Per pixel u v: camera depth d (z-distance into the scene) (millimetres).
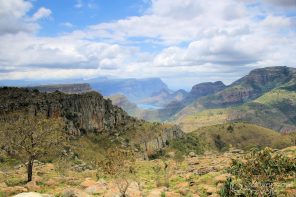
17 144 71750
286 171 33062
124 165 55312
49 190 58750
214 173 70625
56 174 90812
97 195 53469
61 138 80188
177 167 123438
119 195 52094
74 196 48781
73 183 69938
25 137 72125
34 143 72750
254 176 33250
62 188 60906
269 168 32938
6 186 62406
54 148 78312
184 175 85312
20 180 73000
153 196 50344
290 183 46469
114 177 55094
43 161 116312
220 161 118125
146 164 144250
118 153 55281
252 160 33688
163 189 57750
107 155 55594
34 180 69125
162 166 121562
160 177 87625
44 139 73875
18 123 72938
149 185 69812
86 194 49750
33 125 73250
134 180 61562
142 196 51594
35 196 31812
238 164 34906
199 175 80562
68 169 96938
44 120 76125
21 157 72438
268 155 33656
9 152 73312
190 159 166500
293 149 86750
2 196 52156
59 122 82375
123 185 60062
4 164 97125
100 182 63250
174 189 59625
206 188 55156
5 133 72375
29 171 71438
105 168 55062
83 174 93312
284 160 33406
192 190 54250
